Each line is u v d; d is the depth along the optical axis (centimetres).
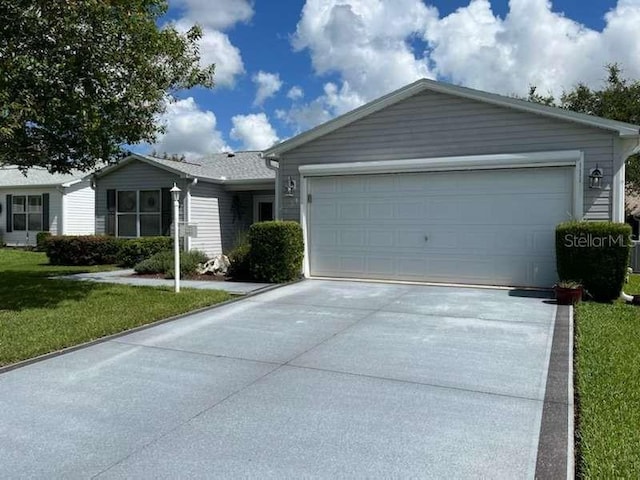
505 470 283
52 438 333
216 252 1576
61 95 681
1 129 592
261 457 303
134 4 712
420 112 992
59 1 649
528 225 909
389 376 448
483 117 939
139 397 405
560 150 879
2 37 657
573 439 320
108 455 308
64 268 1410
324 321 672
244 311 746
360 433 334
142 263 1222
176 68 883
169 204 1512
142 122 820
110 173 1600
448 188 972
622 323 631
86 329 614
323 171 1073
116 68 744
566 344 540
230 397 402
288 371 466
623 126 823
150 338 593
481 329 613
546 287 899
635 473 272
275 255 1025
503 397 394
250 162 1792
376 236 1043
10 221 2184
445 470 284
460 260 966
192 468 291
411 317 687
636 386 408
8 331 604
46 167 855
